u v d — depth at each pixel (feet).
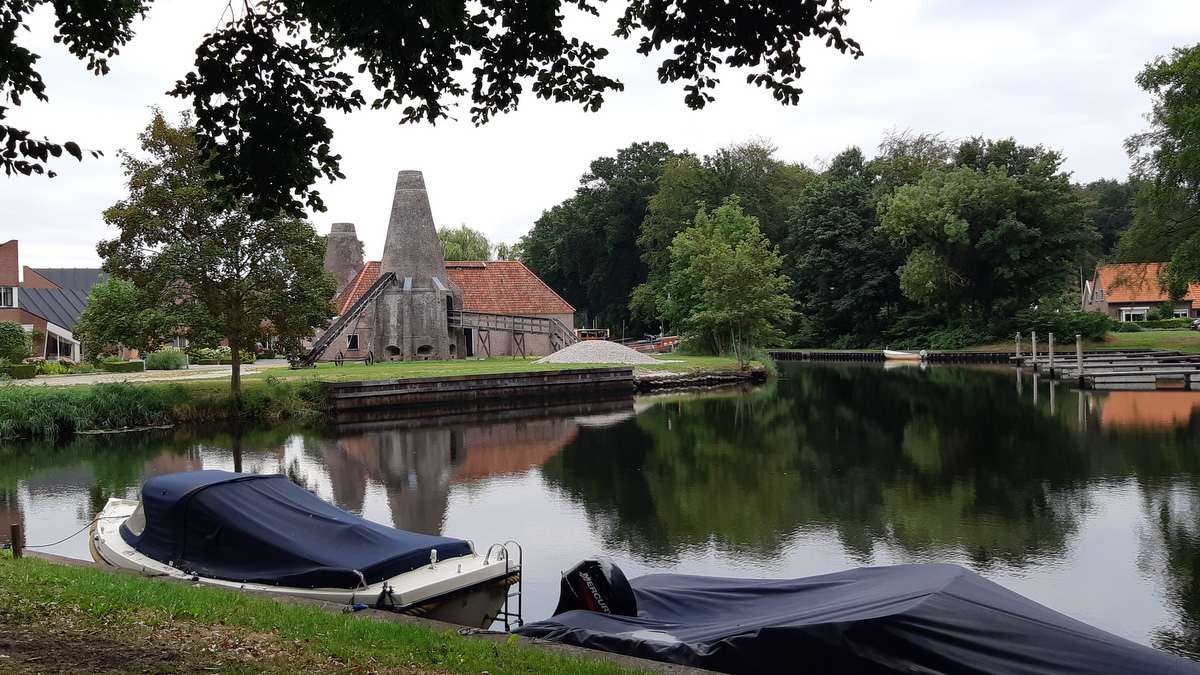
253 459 82.28
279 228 105.81
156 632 26.09
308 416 112.37
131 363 161.89
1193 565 44.47
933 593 25.45
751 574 44.50
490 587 38.73
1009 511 56.44
